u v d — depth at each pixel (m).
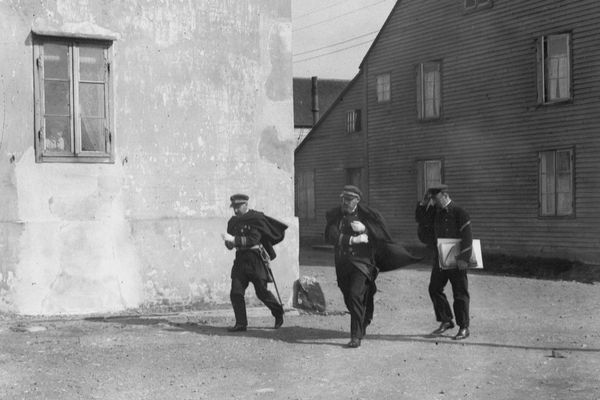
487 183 21.77
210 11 11.52
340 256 8.38
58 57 10.50
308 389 6.36
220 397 6.11
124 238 10.78
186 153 11.30
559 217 19.64
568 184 19.55
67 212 10.47
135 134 10.96
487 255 20.89
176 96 11.26
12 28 10.19
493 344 8.49
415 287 15.70
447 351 8.05
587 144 18.95
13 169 10.16
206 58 11.48
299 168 31.17
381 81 26.12
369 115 26.64
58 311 10.32
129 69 10.94
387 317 10.98
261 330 9.48
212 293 11.36
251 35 11.82
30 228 10.17
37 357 7.66
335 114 28.88
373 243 8.41
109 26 10.80
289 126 12.09
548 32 19.92
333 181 29.09
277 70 12.03
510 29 20.98
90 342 8.48
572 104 19.33
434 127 23.67
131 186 10.91
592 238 18.77
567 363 7.41
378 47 26.20
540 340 8.80
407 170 24.83
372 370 7.09
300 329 9.59
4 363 7.36
